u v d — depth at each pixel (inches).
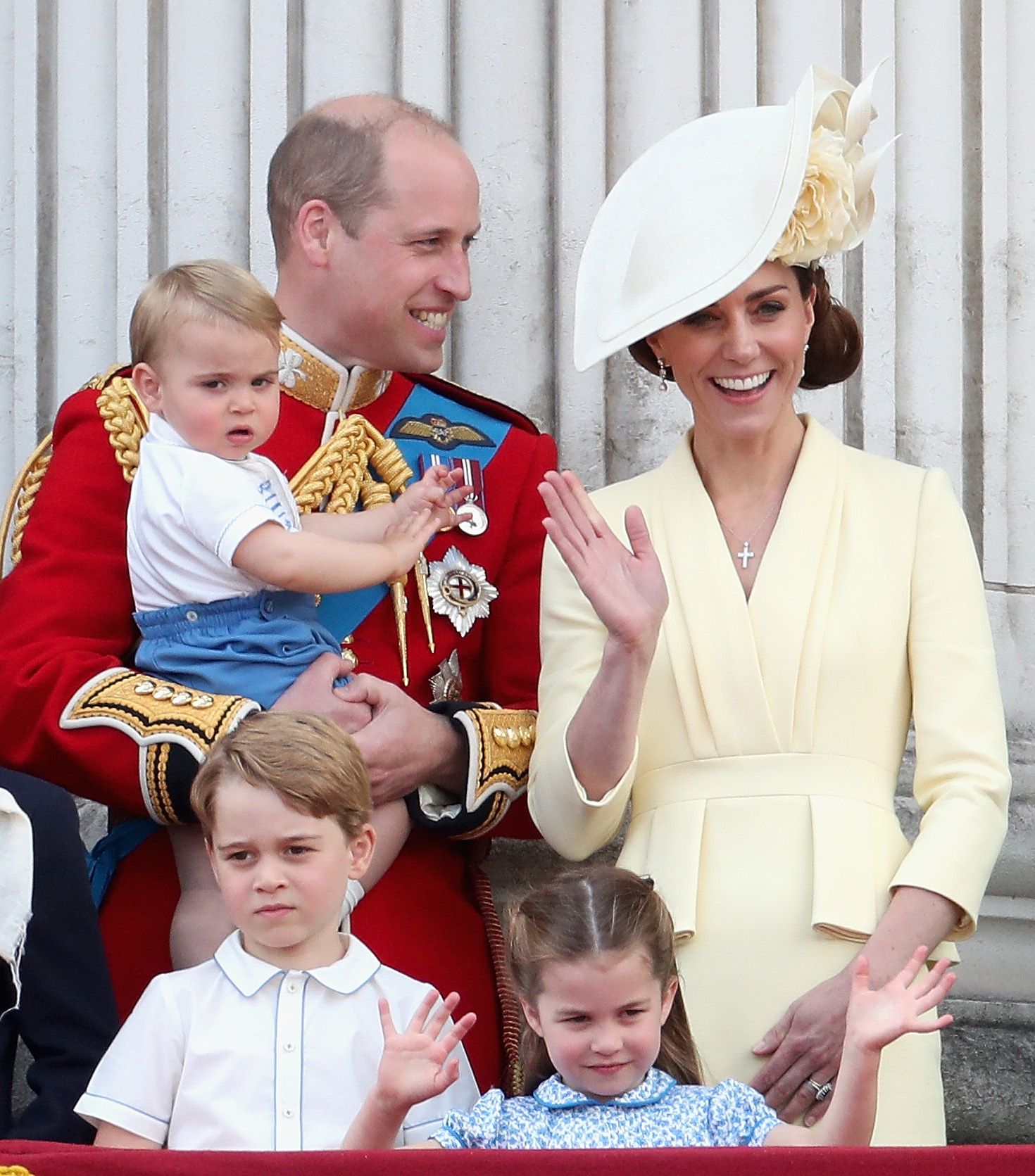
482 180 862.5
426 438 760.3
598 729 628.7
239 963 586.9
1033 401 858.8
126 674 677.9
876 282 857.5
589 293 700.7
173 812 660.1
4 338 853.2
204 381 680.4
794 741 636.1
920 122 868.6
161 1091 574.9
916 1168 469.7
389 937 688.4
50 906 609.9
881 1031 523.8
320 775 584.1
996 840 625.0
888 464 674.2
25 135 860.0
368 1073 578.9
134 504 689.0
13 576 708.0
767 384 663.1
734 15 866.1
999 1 873.5
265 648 680.4
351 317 746.8
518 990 572.1
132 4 860.0
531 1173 469.7
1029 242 866.8
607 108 865.5
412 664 728.3
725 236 663.1
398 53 864.9
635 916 560.4
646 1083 561.6
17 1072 729.0
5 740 680.4
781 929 615.2
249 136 858.8
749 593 653.9
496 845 796.0
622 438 850.8
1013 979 794.8
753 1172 469.7
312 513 721.0
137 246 852.6
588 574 622.8
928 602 649.6
